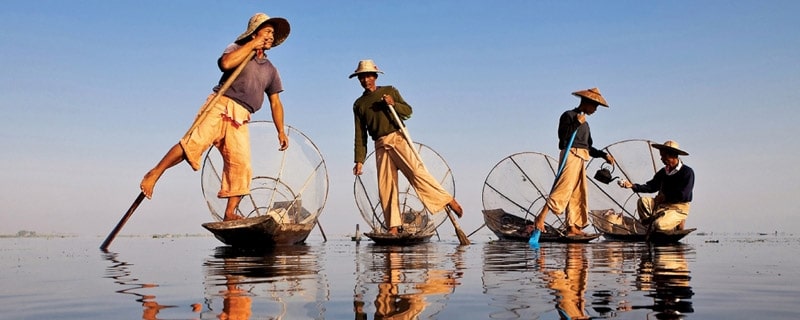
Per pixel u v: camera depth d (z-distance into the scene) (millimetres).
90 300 2598
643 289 2811
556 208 8938
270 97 7684
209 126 6938
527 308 2285
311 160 8891
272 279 3307
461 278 3305
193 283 3154
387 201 8961
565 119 9125
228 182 7285
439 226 9789
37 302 2574
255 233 7121
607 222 9969
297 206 8602
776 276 3420
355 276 3430
